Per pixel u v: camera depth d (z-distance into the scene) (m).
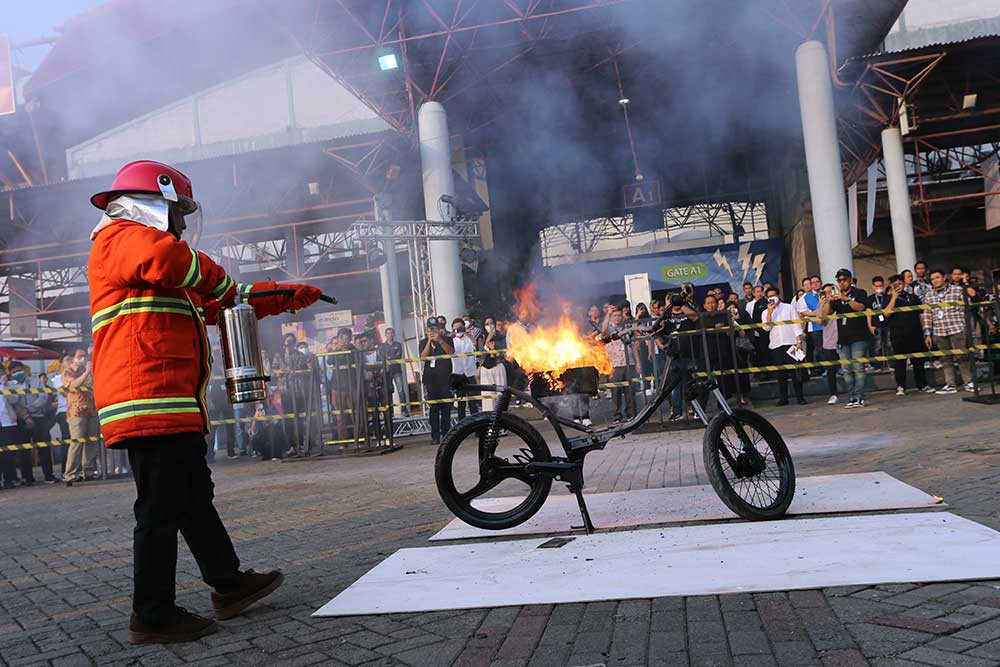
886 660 2.09
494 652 2.43
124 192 2.92
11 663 2.79
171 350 2.91
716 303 13.66
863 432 7.35
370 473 8.26
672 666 2.20
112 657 2.78
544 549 3.70
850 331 10.13
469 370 12.68
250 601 3.15
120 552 4.98
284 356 11.79
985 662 2.01
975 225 25.38
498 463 4.05
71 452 10.66
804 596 2.67
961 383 11.21
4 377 11.66
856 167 21.20
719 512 4.12
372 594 3.20
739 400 9.84
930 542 3.12
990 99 19.75
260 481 8.55
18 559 5.05
